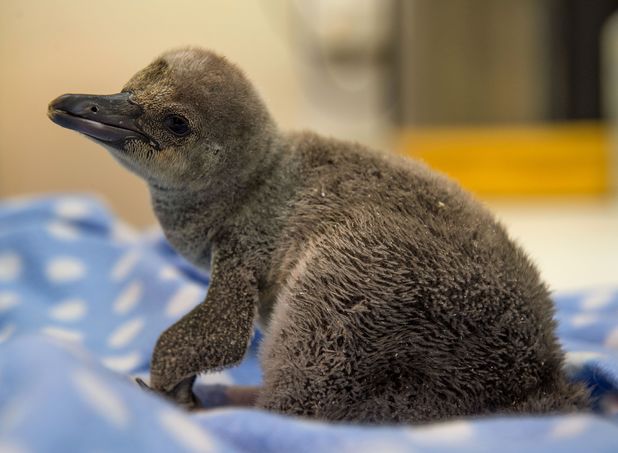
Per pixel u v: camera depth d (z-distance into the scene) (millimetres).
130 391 740
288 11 3631
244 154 1249
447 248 1085
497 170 3789
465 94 3889
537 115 3840
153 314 1717
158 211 1322
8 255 1948
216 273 1243
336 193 1216
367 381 1078
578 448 757
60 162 2652
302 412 1093
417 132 3924
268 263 1233
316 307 1104
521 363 1062
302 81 3830
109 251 1982
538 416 922
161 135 1217
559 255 2994
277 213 1249
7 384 713
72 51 2307
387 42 4016
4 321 1735
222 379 1434
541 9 3744
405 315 1070
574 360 1219
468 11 3809
